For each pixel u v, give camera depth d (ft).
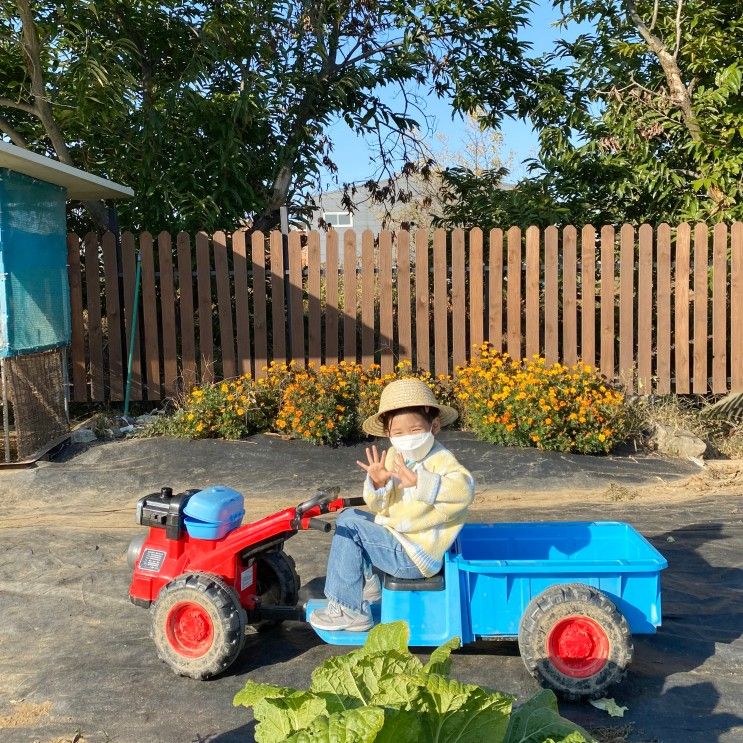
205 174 35.45
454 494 12.10
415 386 12.67
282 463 25.04
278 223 38.99
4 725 11.30
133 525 20.76
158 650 12.64
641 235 30.83
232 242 30.94
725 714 11.36
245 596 13.60
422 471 12.13
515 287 31.09
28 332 25.62
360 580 12.45
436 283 31.07
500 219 36.37
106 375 32.71
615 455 26.43
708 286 32.50
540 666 11.66
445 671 8.14
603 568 11.99
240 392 27.61
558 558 14.08
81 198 32.19
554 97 37.88
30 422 25.49
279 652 13.61
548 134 37.47
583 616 11.59
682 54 35.27
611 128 36.27
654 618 12.15
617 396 27.25
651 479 24.50
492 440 26.37
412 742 7.17
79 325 30.91
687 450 26.78
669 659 13.17
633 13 35.37
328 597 12.53
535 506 22.04
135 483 23.91
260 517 21.20
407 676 7.54
